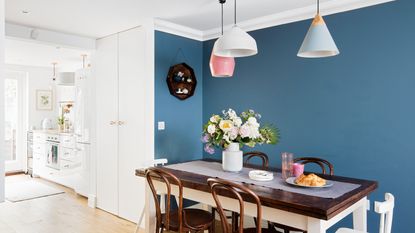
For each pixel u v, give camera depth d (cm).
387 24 262
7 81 619
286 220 172
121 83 376
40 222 360
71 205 427
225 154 247
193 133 398
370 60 271
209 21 352
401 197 256
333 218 169
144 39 346
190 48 391
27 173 636
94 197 416
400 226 257
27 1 273
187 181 215
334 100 294
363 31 275
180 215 212
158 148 353
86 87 441
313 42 184
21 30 343
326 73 299
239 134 240
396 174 259
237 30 205
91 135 426
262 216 183
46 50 471
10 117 626
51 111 665
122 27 358
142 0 276
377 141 269
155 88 348
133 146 362
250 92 359
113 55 386
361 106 277
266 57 343
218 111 392
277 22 331
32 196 468
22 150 644
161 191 253
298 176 214
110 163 393
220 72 244
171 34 366
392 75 260
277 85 335
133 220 361
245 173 242
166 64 361
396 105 258
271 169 261
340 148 291
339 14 289
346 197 172
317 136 306
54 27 355
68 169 493
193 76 386
